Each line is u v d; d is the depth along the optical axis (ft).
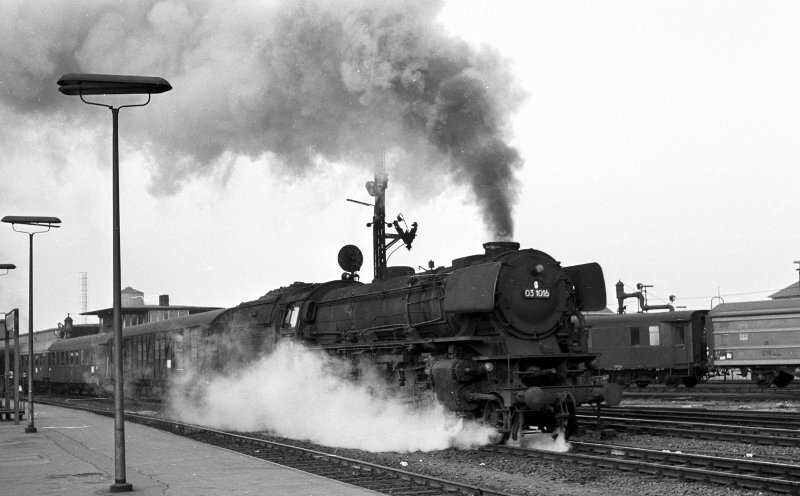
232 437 66.23
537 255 57.98
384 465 49.26
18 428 76.23
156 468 46.55
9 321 89.51
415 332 61.72
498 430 55.16
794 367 113.19
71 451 55.88
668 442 55.62
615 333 130.11
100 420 86.43
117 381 39.81
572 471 44.42
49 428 75.72
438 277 60.34
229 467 46.24
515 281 56.65
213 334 96.99
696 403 92.17
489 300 53.98
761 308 114.62
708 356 120.67
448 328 58.44
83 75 38.96
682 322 123.75
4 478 43.52
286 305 80.89
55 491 39.19
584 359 58.39
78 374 166.20
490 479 43.34
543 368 56.70
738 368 119.24
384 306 66.44
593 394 56.65
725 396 95.50
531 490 39.52
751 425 63.41
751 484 37.68
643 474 42.60
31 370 72.90
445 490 39.55
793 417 64.44
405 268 71.56
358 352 67.82
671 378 126.11
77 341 170.81
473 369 55.42
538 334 56.95
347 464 48.57
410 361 62.13
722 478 38.96
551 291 57.93
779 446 51.26
